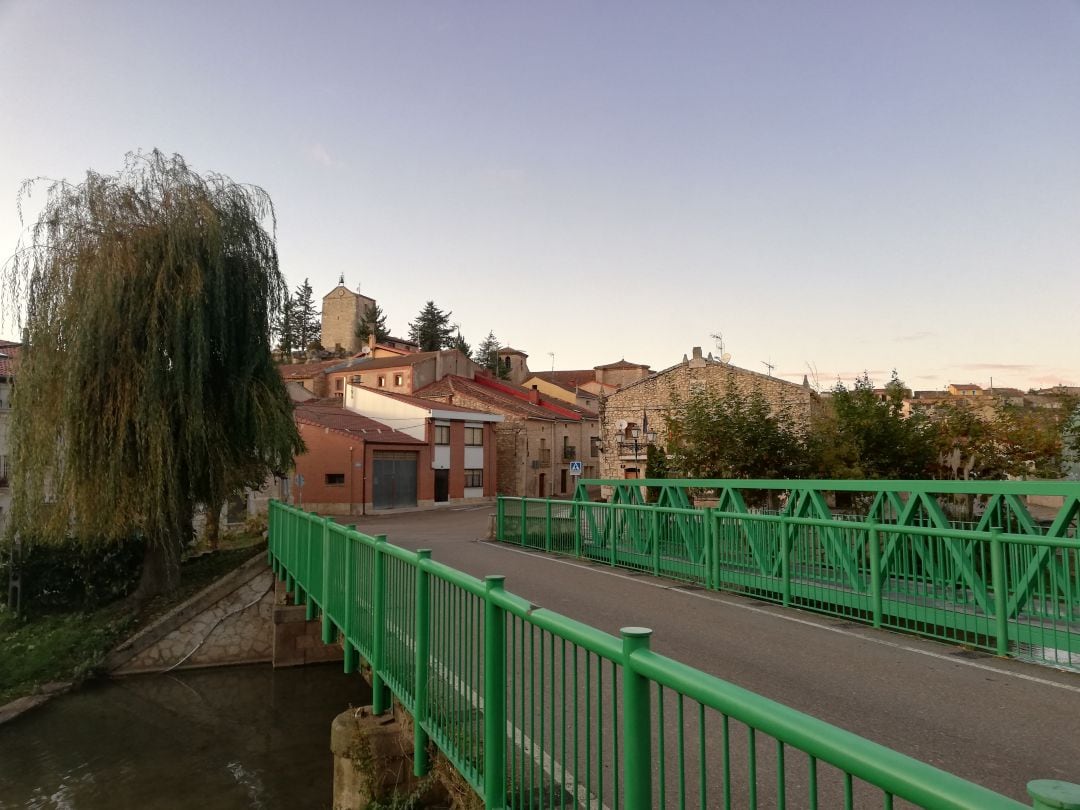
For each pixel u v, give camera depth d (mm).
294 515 13188
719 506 13445
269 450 19156
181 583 20594
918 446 22766
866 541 8305
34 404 17094
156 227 17766
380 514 38625
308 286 108750
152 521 17953
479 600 4102
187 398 17594
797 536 9273
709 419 22531
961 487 9023
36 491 17016
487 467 47375
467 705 4262
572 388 69438
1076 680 6055
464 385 54781
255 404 18703
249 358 18984
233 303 18812
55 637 18094
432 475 42594
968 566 7230
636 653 2486
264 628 19344
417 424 42938
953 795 1389
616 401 36250
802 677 6199
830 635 7750
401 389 55094
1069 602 6301
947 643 7367
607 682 6066
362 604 7078
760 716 1902
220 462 18234
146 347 17312
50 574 19516
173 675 18141
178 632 18578
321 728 15062
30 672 16969
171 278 17562
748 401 25422
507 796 3713
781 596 9469
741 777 4270
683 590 10656
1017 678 6145
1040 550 6559
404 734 6137
